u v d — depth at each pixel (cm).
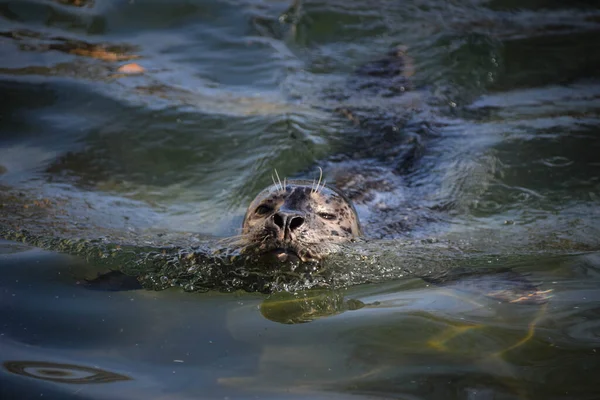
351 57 2908
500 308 1334
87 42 2808
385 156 2289
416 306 1348
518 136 2308
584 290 1408
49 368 1094
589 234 1755
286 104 2544
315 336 1221
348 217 1719
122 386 1053
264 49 2888
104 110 2356
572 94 2619
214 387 1057
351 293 1432
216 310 1334
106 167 2114
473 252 1670
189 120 2353
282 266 1516
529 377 1086
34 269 1462
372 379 1083
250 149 2253
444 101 2627
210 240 1723
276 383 1071
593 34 3048
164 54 2808
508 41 2977
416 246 1712
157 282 1452
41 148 2159
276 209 1630
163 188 2055
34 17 2892
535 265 1572
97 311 1301
